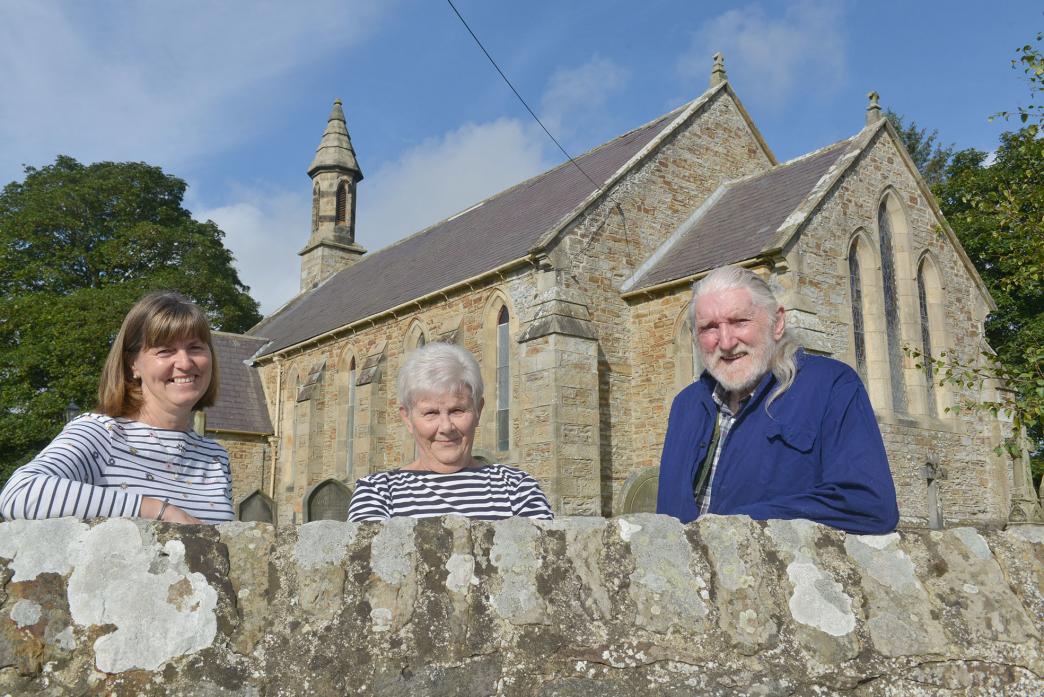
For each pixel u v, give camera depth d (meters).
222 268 41.34
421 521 2.51
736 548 2.59
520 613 2.39
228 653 2.20
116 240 37.94
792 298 15.43
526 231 20.80
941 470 16.59
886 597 2.62
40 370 29.84
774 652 2.44
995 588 2.71
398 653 2.27
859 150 17.69
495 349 19.38
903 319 18.19
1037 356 9.22
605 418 17.89
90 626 2.13
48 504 2.64
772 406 3.35
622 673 2.34
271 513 21.12
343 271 36.50
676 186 20.53
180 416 3.56
